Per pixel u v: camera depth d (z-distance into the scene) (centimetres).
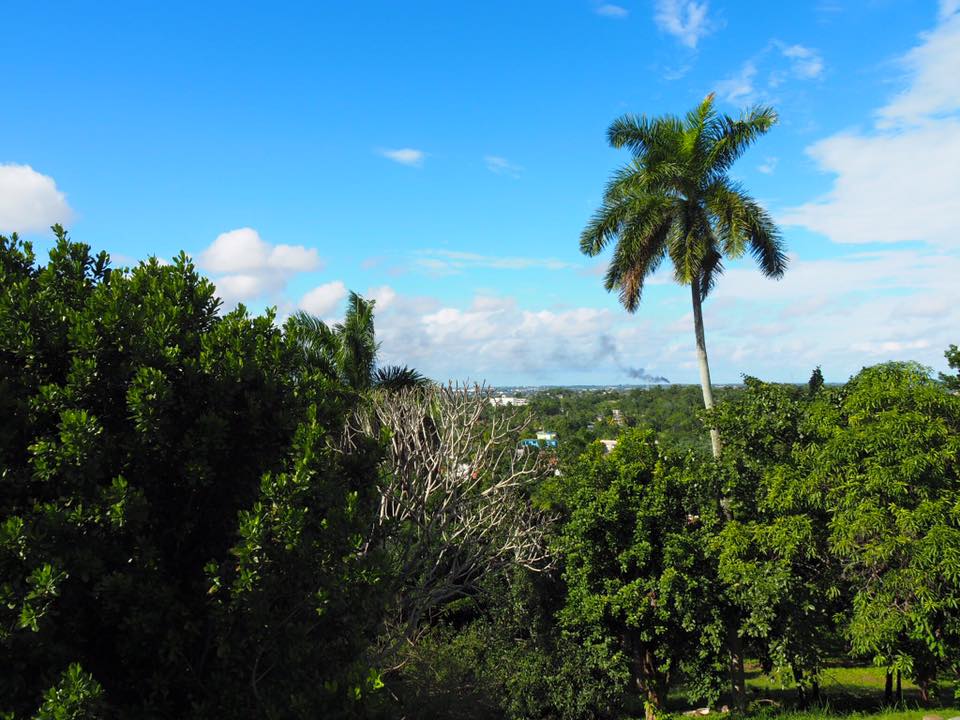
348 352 2817
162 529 852
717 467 1827
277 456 899
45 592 630
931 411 1404
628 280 2294
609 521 1823
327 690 765
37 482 735
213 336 892
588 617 1794
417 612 1769
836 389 1784
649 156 2206
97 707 637
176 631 762
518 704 1761
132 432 799
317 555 834
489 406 2050
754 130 2141
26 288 841
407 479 1850
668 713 1898
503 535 1995
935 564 1219
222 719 773
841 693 2419
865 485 1326
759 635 1677
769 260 2197
